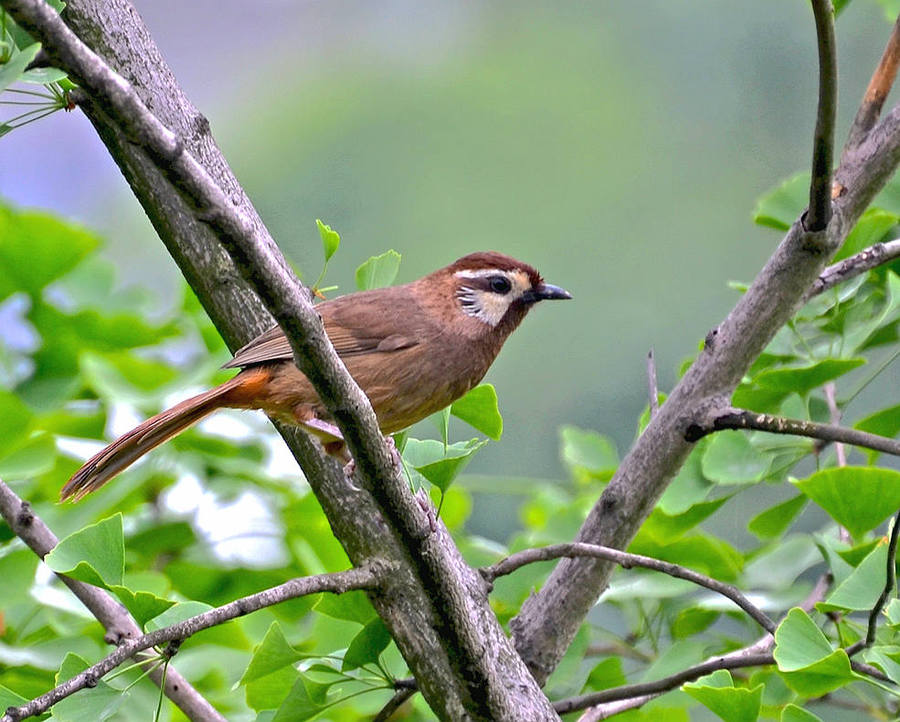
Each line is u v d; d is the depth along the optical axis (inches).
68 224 403.5
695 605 391.9
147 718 316.2
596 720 349.1
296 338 252.5
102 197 856.9
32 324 416.2
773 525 399.2
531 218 720.3
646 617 404.2
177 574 397.1
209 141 343.9
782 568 403.5
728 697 273.4
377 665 319.0
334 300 409.4
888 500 342.3
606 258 711.7
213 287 350.3
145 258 762.2
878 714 361.7
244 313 350.6
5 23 239.3
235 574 397.1
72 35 210.5
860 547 347.9
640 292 703.7
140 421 427.2
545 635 343.3
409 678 328.5
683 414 343.0
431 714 372.8
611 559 316.8
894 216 399.9
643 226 721.0
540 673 341.7
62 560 272.8
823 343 413.4
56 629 368.8
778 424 324.5
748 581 401.7
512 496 650.2
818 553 399.9
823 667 276.7
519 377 690.2
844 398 459.2
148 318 455.2
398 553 320.2
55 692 239.1
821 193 319.3
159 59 347.3
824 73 296.5
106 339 421.4
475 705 291.0
